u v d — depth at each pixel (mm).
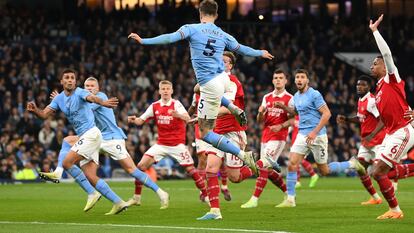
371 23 13938
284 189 18109
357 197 20672
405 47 49844
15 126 32875
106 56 39719
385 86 14156
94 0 47562
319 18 51000
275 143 18219
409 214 15016
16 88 35531
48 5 46469
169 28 46062
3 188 26297
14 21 41375
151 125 34594
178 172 33625
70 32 42375
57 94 16141
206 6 13938
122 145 17516
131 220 14648
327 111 17281
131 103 35281
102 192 15758
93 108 17219
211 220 14266
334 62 46344
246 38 45844
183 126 18594
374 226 13055
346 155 36500
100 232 12578
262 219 14328
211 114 13969
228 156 16547
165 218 14961
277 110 18078
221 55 13883
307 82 17625
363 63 48188
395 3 51969
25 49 38281
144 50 41969
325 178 33219
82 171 16547
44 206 18453
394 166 14172
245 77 42906
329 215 15062
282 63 44094
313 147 17734
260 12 50219
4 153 30984
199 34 13672
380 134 19250
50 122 32438
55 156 31219
